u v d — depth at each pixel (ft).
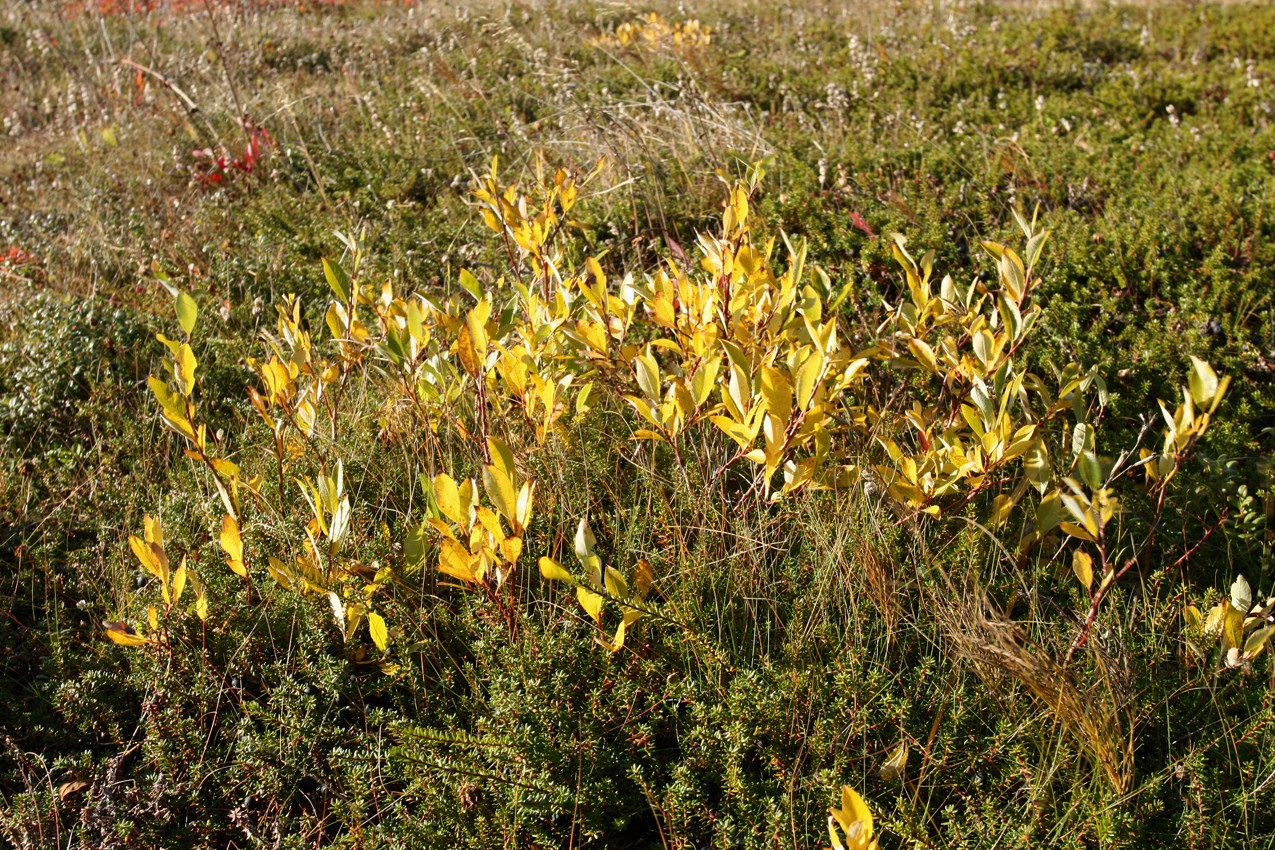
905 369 10.75
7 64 30.14
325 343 13.05
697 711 7.32
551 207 11.43
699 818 6.97
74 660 8.55
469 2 33.19
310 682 8.20
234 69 25.91
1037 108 19.79
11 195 19.53
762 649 8.23
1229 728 7.16
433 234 15.92
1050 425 10.28
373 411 11.16
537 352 9.33
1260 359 11.43
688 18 30.22
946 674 7.65
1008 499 8.56
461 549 7.03
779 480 9.68
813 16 30.83
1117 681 7.17
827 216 14.57
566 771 7.18
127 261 15.90
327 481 7.93
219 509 9.89
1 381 12.61
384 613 8.48
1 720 8.20
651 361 8.36
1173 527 9.34
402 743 7.23
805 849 6.53
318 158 19.71
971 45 24.84
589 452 9.95
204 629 8.07
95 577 9.57
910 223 14.08
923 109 20.57
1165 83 21.39
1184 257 13.29
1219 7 29.48
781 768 7.00
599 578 7.21
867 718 7.26
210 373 12.67
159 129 22.09
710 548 8.93
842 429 9.62
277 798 7.43
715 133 17.84
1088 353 11.47
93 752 8.05
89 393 12.67
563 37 28.07
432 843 6.79
